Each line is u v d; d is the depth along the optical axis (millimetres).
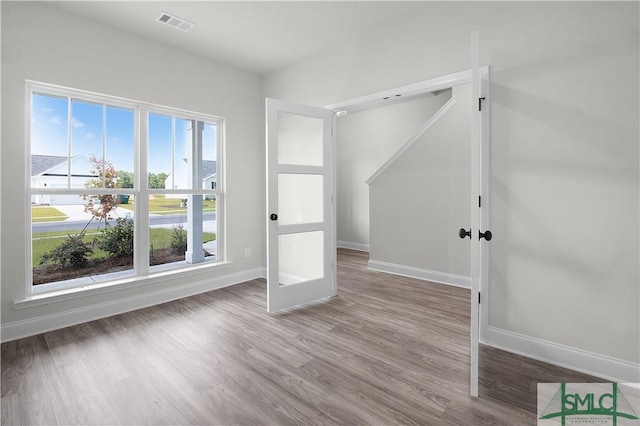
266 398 1809
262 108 4305
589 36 2023
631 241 1935
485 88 2416
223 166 3971
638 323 1927
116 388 1897
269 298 3062
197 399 1800
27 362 2182
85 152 2967
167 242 3547
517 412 1693
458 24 2588
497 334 2422
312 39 3320
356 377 2014
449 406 1740
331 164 3547
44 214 2771
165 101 3383
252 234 4262
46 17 2664
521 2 2264
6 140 2518
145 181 3303
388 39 3023
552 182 2176
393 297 3582
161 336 2582
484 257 2447
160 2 2676
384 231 4758
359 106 3438
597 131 2014
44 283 2781
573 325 2127
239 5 2729
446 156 4129
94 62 2912
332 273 3588
